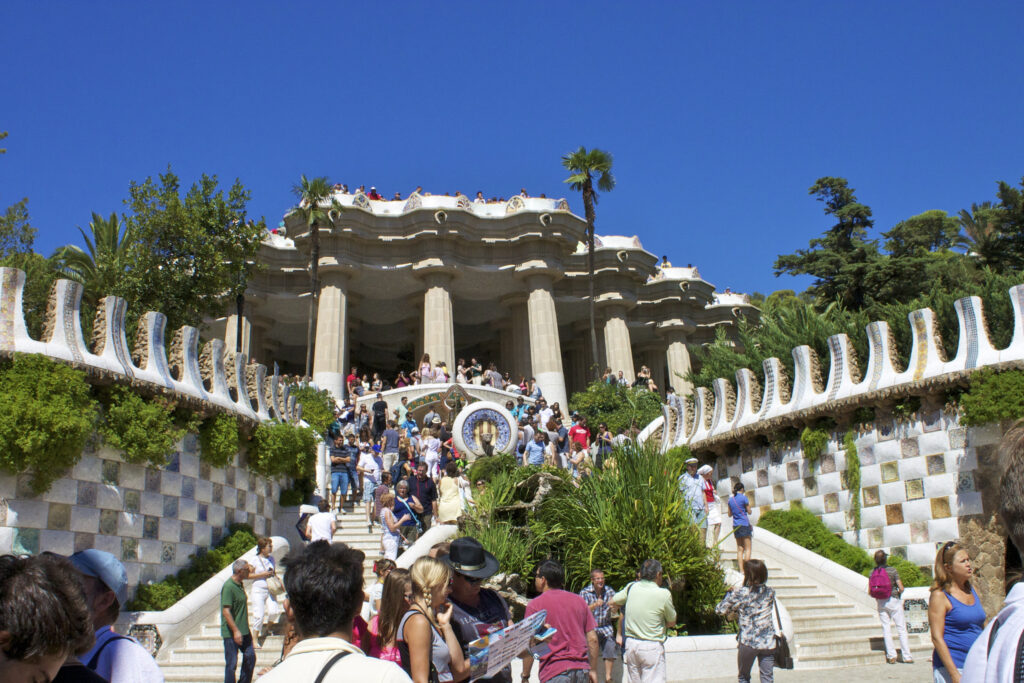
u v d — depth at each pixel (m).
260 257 45.34
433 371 40.50
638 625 9.38
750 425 22.11
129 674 3.90
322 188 40.56
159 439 15.58
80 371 14.34
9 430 13.03
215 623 14.71
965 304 18.20
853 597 16.84
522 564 15.55
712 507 18.39
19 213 29.81
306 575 3.86
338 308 42.25
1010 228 39.06
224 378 18.92
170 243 29.30
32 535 13.41
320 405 28.95
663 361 55.12
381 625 6.09
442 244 43.50
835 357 20.69
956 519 17.53
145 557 15.40
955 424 17.86
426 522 18.81
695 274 54.22
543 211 44.38
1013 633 2.55
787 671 13.56
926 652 14.69
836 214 46.44
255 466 19.28
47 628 3.10
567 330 54.78
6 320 14.10
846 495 19.69
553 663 7.66
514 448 25.00
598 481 16.50
